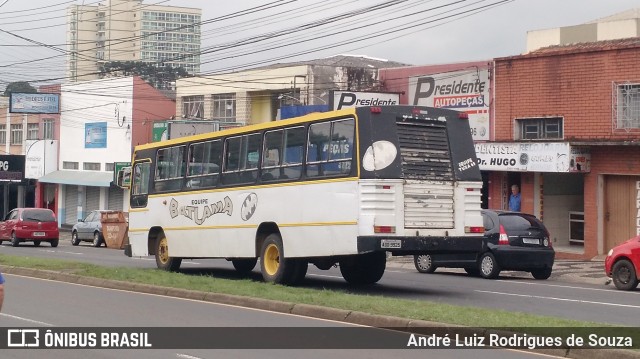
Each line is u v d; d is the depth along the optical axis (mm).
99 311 17359
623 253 22562
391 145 19703
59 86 71125
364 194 19391
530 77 34500
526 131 34906
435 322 14422
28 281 23938
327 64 57094
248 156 23250
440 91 38469
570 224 34875
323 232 20391
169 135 54969
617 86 31516
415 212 19797
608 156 31672
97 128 66875
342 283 23781
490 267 25734
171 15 135750
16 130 78312
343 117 20156
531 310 17719
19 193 77312
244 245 23125
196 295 19500
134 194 28406
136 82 63500
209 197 24672
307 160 21125
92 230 47125
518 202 34594
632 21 42562
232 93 57250
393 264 32719
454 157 20531
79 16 119812
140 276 22797
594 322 14945
